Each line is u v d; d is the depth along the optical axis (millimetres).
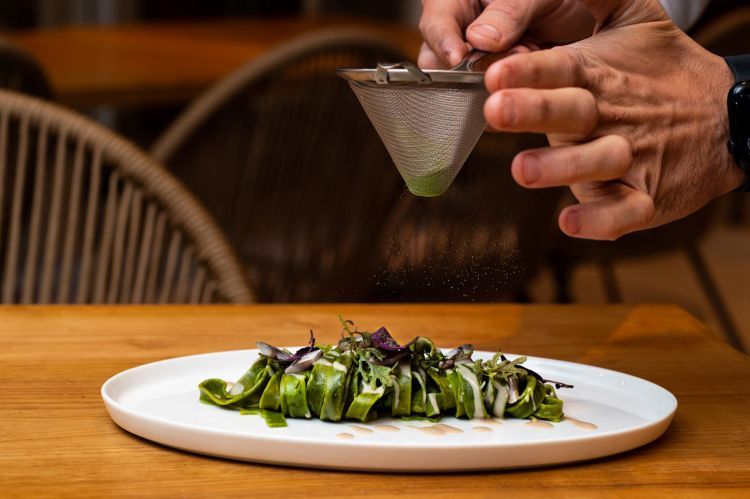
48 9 4422
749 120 930
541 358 1009
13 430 871
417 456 810
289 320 1142
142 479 808
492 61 983
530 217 1795
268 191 1940
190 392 925
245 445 818
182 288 1302
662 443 884
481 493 802
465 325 1146
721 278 3436
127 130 2861
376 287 1795
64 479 807
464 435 860
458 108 891
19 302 1567
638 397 949
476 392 885
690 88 928
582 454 835
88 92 2125
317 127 1955
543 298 2738
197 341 1072
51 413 900
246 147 1926
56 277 1647
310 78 1938
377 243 1896
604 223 875
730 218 4129
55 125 1337
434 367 903
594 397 946
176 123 1939
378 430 863
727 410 952
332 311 1174
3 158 1343
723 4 3160
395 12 5031
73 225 1330
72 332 1081
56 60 2480
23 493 790
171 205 1312
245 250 1876
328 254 1894
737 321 2980
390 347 888
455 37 1042
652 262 3625
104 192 1807
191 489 797
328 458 812
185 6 4672
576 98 837
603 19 914
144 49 2738
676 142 920
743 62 944
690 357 1075
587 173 848
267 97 1920
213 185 1925
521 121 823
